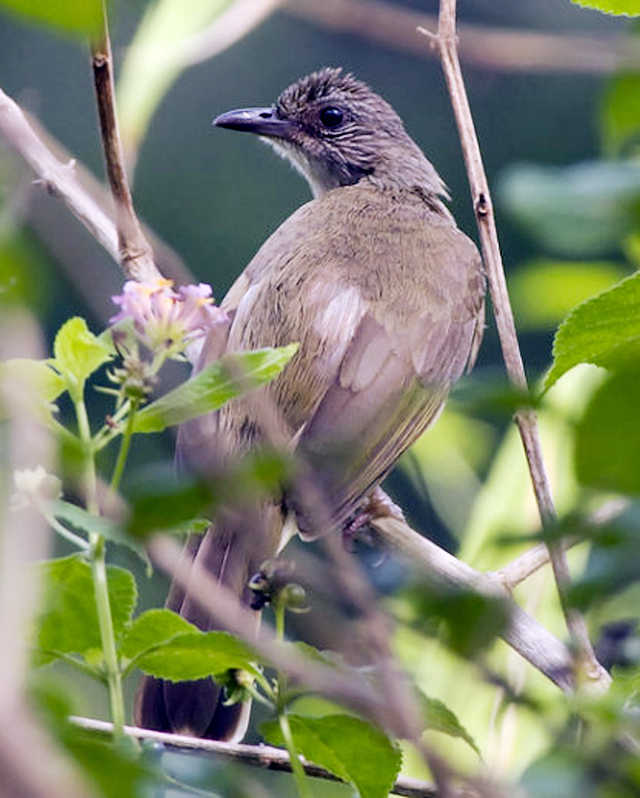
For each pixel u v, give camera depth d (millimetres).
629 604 1521
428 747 1009
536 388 1005
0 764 726
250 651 1455
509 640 1877
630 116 1083
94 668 1465
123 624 1502
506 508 2682
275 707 1517
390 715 1177
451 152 5363
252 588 1496
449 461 3395
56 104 5262
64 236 982
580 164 1004
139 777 1058
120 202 2369
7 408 1060
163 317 1465
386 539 2705
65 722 1194
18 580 879
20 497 1265
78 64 5262
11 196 989
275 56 5430
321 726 1561
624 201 901
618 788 1236
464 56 1285
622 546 1033
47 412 1358
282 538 2285
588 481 935
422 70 5379
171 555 1118
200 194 5484
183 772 1477
